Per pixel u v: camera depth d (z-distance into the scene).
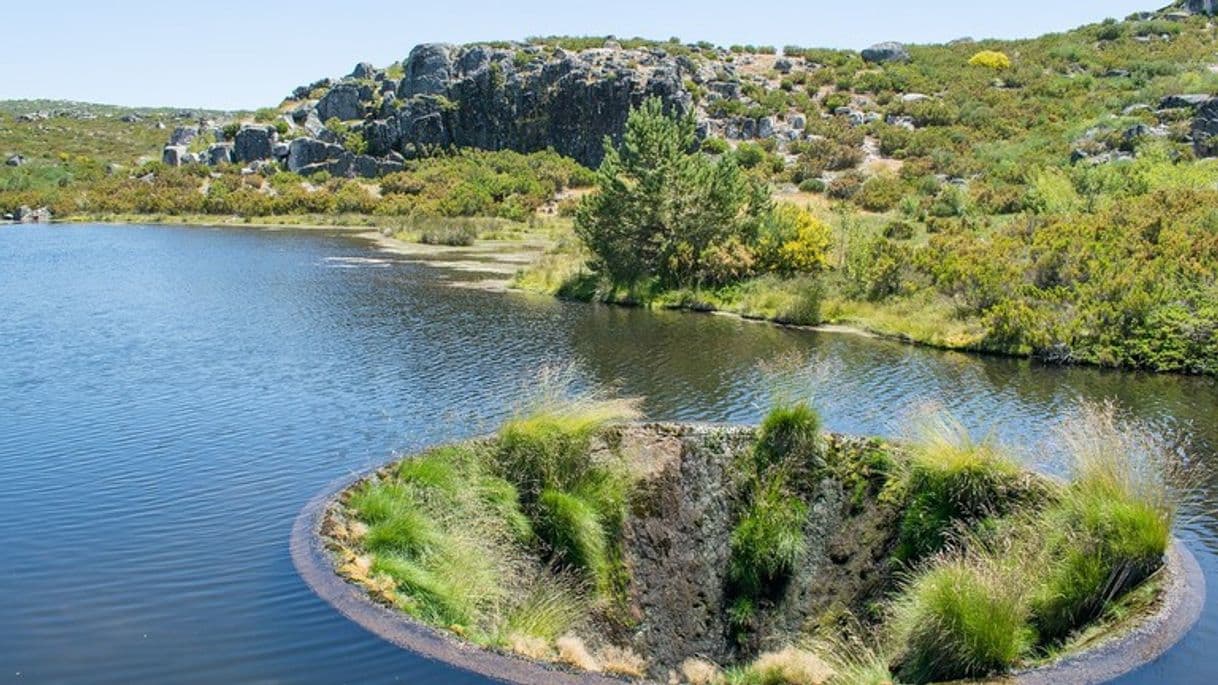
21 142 99.69
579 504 10.96
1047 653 8.04
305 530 9.74
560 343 21.94
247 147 83.56
